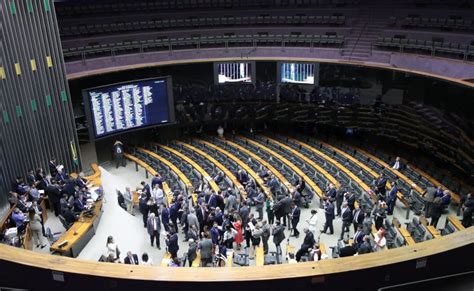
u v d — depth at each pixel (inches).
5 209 570.9
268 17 1028.5
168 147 950.4
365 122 858.8
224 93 954.1
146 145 974.4
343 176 761.0
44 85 646.5
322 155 845.2
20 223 502.9
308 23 1001.5
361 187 704.4
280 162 832.3
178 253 560.4
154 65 901.2
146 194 626.2
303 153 878.4
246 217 575.2
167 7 1079.6
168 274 195.3
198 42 967.0
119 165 902.4
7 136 583.5
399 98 790.5
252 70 930.1
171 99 910.4
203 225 578.6
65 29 961.5
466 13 877.2
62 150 689.6
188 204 630.5
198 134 1023.6
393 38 862.5
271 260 503.8
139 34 1016.9
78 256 513.3
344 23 973.2
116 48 912.9
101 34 993.5
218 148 927.7
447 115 685.9
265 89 939.3
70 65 856.3
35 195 564.1
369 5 989.8
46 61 645.9
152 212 612.7
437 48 775.1
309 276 190.5
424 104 738.2
